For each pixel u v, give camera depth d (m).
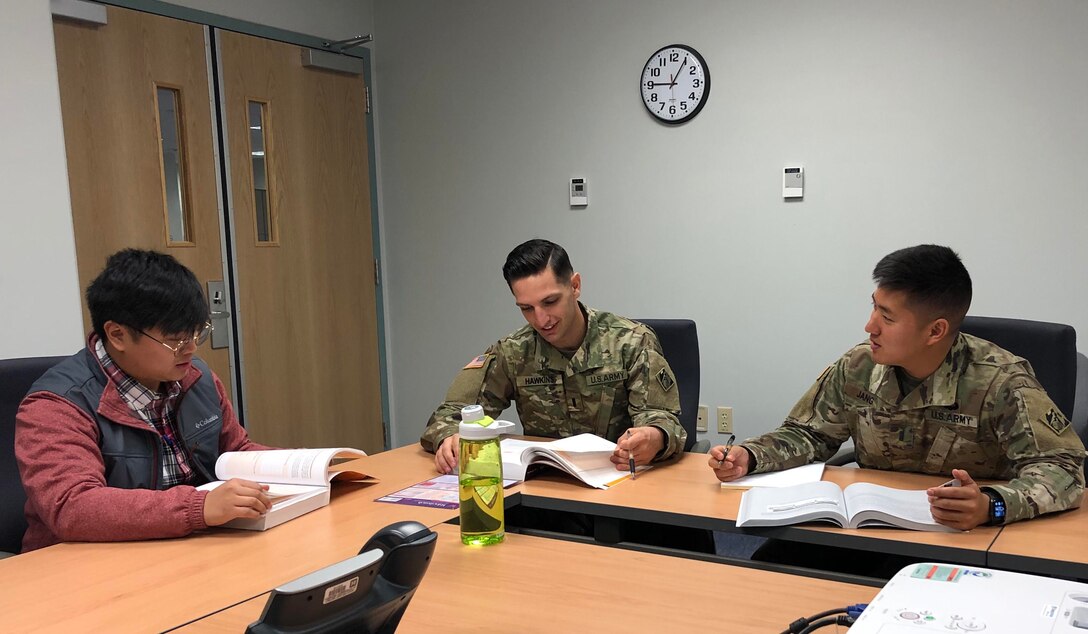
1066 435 1.57
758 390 3.51
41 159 2.69
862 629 0.85
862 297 3.27
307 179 3.87
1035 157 2.96
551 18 3.77
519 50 3.86
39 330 2.69
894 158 3.17
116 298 1.52
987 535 1.35
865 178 3.22
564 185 3.83
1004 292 3.05
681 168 3.56
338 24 4.01
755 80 3.38
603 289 3.80
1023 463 1.56
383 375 4.33
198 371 1.81
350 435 4.12
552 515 1.98
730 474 1.69
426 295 4.24
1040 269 2.98
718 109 3.46
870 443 1.80
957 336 1.71
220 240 3.49
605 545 1.42
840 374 1.86
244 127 3.58
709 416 3.62
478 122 4.00
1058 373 1.86
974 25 3.00
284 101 3.74
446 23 4.02
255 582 1.25
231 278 3.54
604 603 1.13
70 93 2.96
